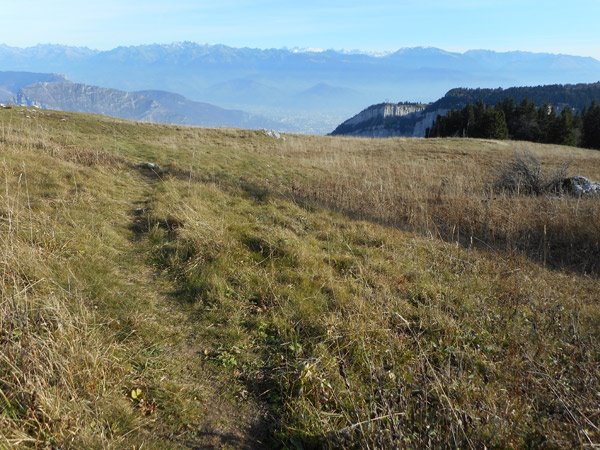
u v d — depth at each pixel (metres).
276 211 8.66
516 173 14.37
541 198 11.94
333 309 4.83
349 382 3.53
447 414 3.08
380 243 7.50
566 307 5.61
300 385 3.51
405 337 4.42
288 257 6.08
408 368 3.81
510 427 3.11
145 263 5.68
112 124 23.05
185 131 25.34
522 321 5.01
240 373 3.81
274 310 4.79
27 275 4.34
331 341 4.20
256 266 5.78
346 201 10.30
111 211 7.30
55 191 7.46
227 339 4.25
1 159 8.38
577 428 3.01
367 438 2.89
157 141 19.23
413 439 2.88
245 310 4.79
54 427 2.67
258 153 20.25
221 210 8.24
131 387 3.34
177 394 3.36
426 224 8.77
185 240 6.22
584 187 13.15
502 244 8.68
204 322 4.51
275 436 3.13
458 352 4.05
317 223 8.20
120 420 2.98
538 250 8.35
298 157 20.09
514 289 5.91
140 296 4.80
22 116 19.50
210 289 5.03
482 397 3.46
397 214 9.97
